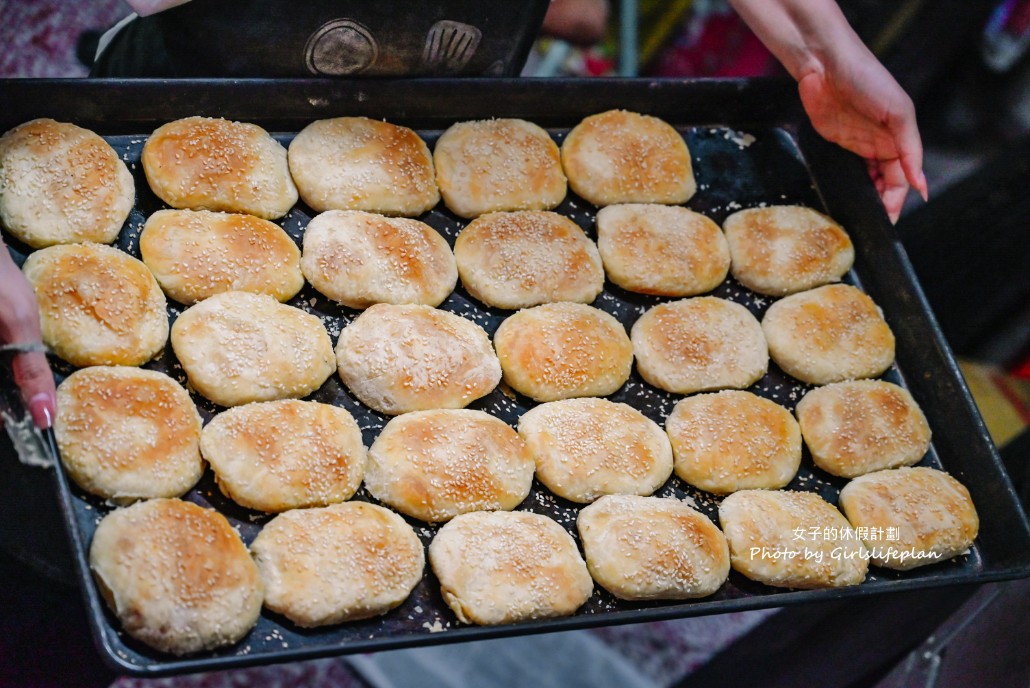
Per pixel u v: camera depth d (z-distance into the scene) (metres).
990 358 1.64
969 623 1.41
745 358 1.38
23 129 1.29
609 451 1.30
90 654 1.34
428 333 1.31
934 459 1.39
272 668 1.49
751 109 1.49
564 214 1.42
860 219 1.46
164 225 1.30
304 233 1.35
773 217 1.44
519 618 1.24
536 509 1.30
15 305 1.15
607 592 1.28
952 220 1.62
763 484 1.33
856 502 1.33
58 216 1.27
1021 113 1.77
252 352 1.27
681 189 1.44
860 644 1.45
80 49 1.51
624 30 1.60
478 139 1.40
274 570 1.21
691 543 1.28
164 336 1.27
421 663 1.50
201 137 1.32
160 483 1.22
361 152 1.36
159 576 1.17
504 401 1.33
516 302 1.36
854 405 1.37
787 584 1.30
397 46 1.37
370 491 1.27
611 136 1.43
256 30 1.33
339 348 1.30
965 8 1.67
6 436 1.25
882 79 1.40
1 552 1.27
